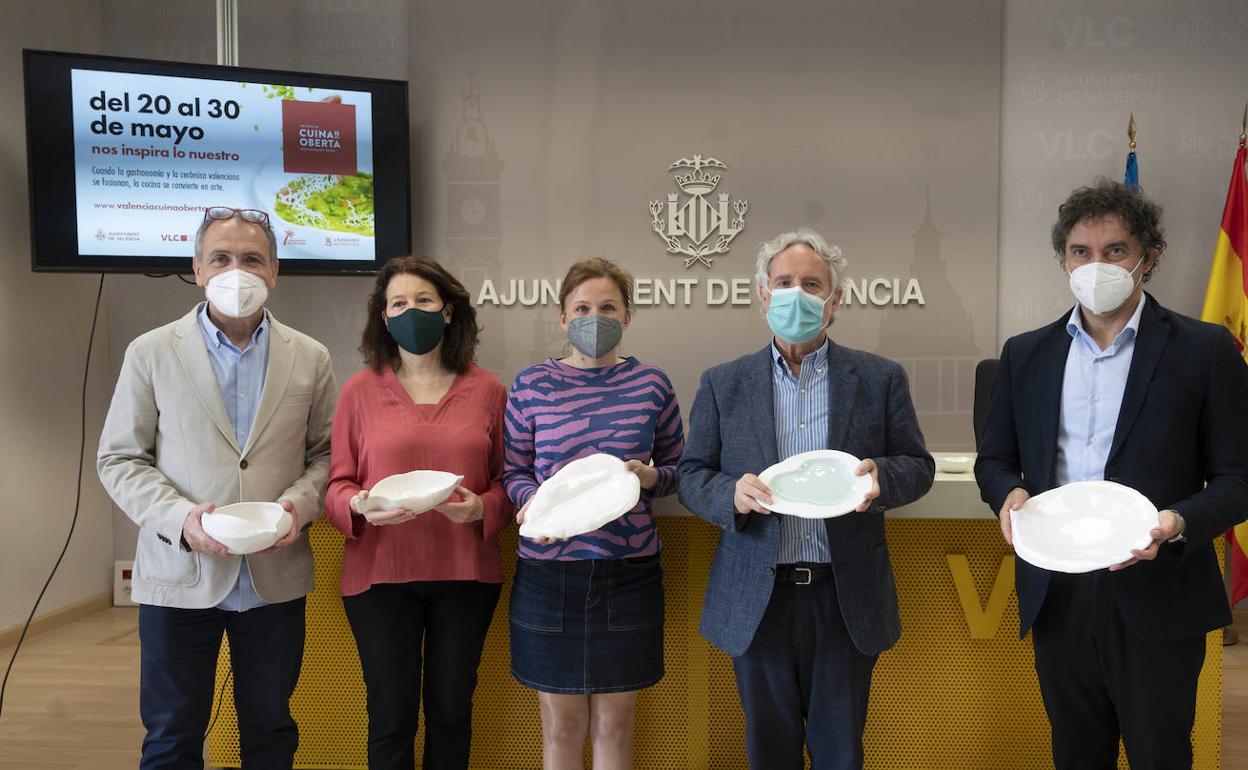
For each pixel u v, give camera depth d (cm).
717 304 447
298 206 415
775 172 444
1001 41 437
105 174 387
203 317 195
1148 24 431
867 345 443
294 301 457
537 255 450
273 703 193
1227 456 158
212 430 188
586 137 448
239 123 405
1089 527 157
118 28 457
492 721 239
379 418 196
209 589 182
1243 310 398
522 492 187
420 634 196
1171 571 159
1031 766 230
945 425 443
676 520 235
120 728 289
